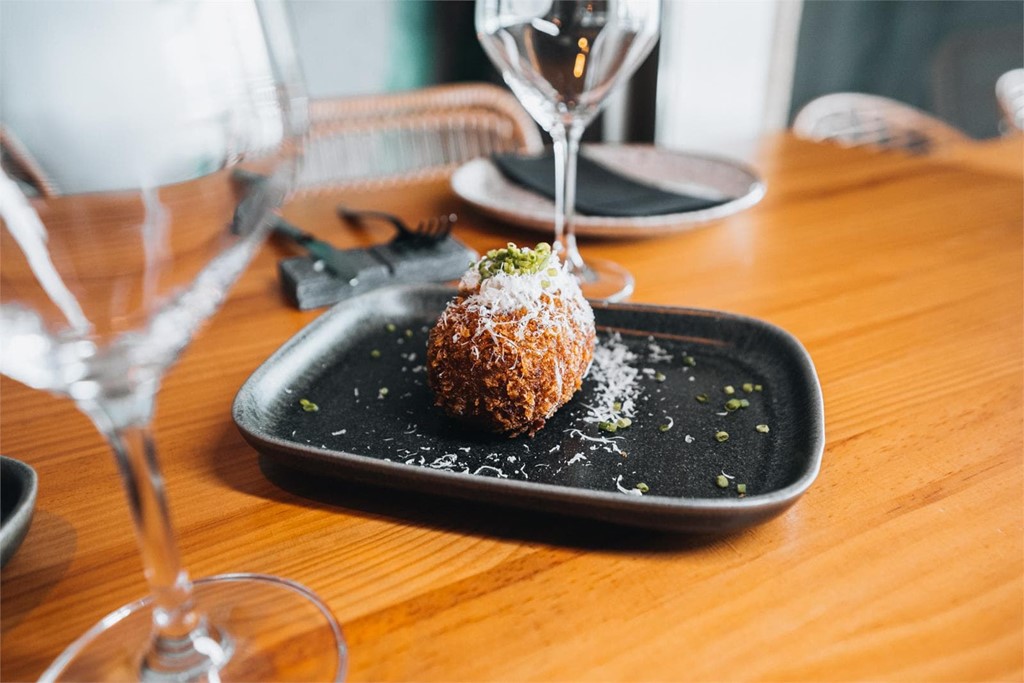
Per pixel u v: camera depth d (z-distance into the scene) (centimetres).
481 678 36
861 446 53
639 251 91
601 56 75
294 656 37
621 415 57
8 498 45
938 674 35
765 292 79
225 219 29
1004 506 46
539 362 52
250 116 28
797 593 40
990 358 65
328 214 102
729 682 35
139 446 34
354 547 44
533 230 96
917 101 331
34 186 25
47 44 24
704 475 50
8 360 30
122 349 30
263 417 56
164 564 36
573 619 39
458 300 58
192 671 36
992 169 122
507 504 45
